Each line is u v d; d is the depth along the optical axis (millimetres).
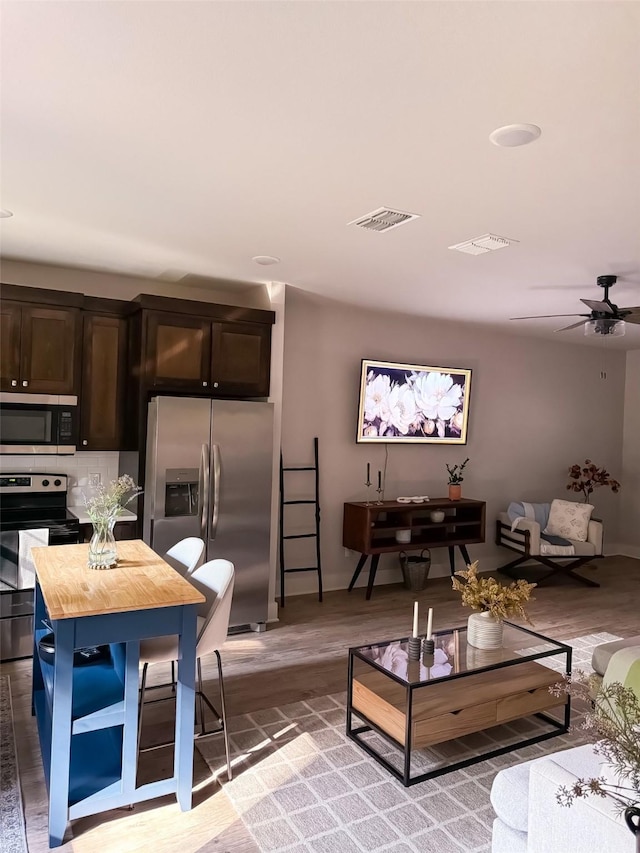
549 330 6664
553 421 7477
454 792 2713
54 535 4090
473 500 6367
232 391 4762
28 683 3654
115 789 2494
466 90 1988
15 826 2402
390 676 2844
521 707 3049
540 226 3328
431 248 3783
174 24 1695
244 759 2936
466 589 3396
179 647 2541
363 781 2775
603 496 7973
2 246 4023
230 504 4578
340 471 6000
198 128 2316
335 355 5918
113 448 4590
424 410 6379
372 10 1607
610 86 1941
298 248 3885
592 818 1623
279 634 4688
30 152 2570
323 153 2500
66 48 1826
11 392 4121
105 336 4527
